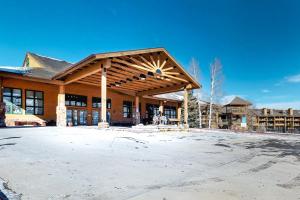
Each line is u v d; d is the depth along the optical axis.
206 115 46.94
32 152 6.79
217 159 6.79
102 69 14.99
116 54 14.98
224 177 4.89
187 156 7.09
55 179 4.42
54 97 21.97
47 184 4.14
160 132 15.73
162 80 20.67
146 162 6.05
